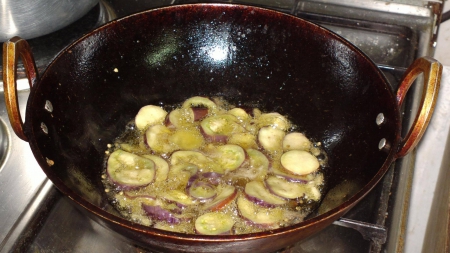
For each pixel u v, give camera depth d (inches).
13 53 14.7
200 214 18.2
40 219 16.9
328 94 20.4
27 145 19.7
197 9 20.4
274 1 27.5
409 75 15.9
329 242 16.9
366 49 24.8
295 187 19.3
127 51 20.5
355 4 27.4
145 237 13.1
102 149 20.6
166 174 19.6
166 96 22.9
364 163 17.9
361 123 18.8
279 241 13.6
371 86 17.9
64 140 18.1
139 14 19.6
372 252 16.2
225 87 23.1
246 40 21.5
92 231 17.0
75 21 23.8
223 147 20.7
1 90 21.8
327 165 20.4
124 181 18.9
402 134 19.5
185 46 21.7
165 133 21.5
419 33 25.9
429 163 29.2
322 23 26.2
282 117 22.2
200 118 22.3
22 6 19.2
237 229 17.6
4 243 16.1
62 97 18.1
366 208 17.7
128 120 22.0
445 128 28.1
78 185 17.8
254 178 19.7
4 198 17.8
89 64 19.2
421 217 30.1
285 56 21.1
